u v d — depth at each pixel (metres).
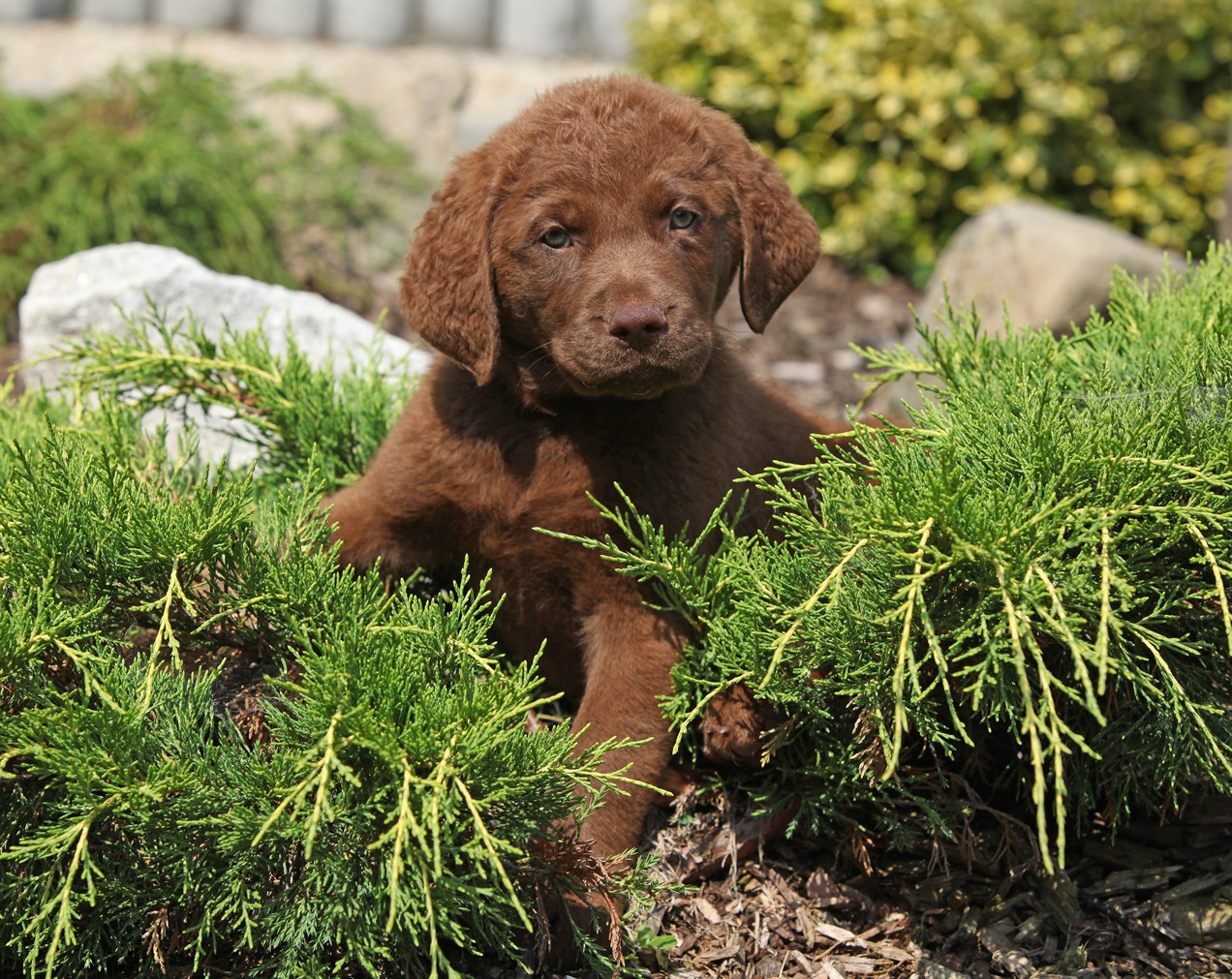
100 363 3.81
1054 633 2.54
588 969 2.81
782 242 3.43
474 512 3.23
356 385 3.98
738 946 2.97
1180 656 2.78
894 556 2.63
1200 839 3.25
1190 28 8.20
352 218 7.14
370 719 2.41
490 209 3.20
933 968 2.93
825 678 2.90
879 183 8.01
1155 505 2.65
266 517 3.07
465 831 2.50
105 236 6.40
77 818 2.44
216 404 3.93
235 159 6.89
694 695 3.07
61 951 2.52
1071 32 8.18
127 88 7.29
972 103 7.96
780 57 8.22
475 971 2.78
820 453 3.64
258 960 2.70
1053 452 2.71
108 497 2.82
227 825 2.45
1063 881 3.09
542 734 2.57
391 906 2.26
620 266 3.04
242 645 2.91
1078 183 8.21
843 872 3.17
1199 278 3.51
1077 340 3.42
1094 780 3.11
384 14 10.16
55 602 2.63
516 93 9.15
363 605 2.79
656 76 8.53
